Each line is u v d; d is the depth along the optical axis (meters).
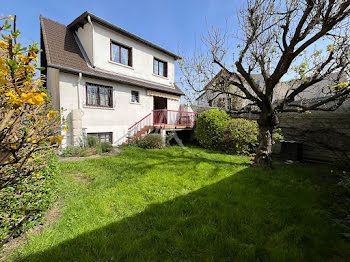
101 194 3.30
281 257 1.89
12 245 2.04
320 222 2.51
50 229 2.31
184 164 5.42
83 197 3.20
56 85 7.67
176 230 2.35
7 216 1.82
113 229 2.34
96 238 2.15
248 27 4.95
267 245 2.10
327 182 4.15
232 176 4.43
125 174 4.41
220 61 5.70
